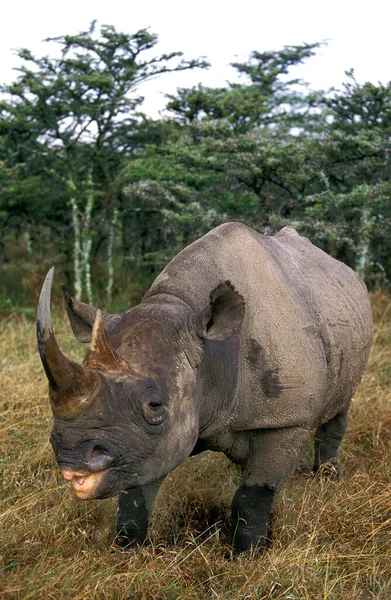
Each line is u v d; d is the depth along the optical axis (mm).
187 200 9594
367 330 4898
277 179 9258
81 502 4117
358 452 5355
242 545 3854
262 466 3898
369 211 8906
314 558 3498
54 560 3352
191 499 4426
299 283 4199
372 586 3457
